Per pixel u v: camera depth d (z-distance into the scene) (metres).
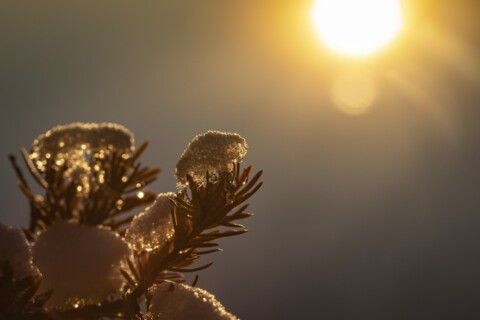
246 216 0.52
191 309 0.51
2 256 0.49
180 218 0.52
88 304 0.52
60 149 0.52
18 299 0.48
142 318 0.51
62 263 0.52
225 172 0.52
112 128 0.53
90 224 0.54
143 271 0.52
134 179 0.55
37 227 0.55
